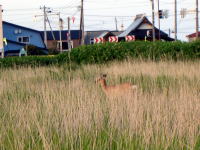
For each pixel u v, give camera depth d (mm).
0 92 53875
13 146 28719
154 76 64562
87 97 42469
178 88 50688
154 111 35000
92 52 107188
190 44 103312
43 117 34781
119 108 36969
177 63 84000
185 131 31078
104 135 30219
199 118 33969
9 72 83125
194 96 41844
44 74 75000
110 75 70750
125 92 49844
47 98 42500
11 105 40812
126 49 106125
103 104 41625
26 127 32062
